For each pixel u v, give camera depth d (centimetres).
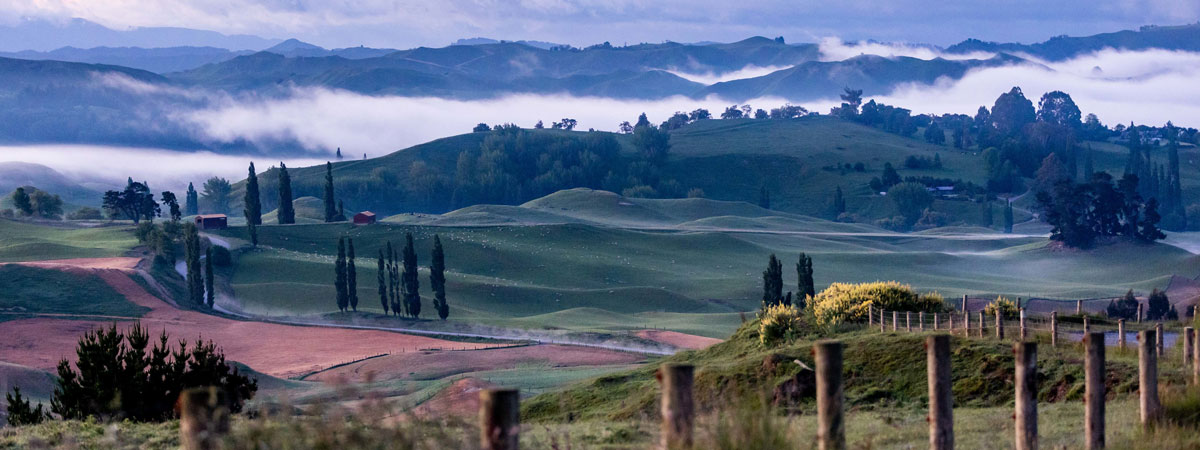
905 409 4231
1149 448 2291
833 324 6334
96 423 3922
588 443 2625
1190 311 8025
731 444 1686
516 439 1402
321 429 1536
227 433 1550
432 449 1636
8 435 3497
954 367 4666
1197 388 2727
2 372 12125
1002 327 5259
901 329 5928
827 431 1741
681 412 1612
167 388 4934
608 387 6181
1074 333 5431
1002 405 4159
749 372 4806
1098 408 2236
